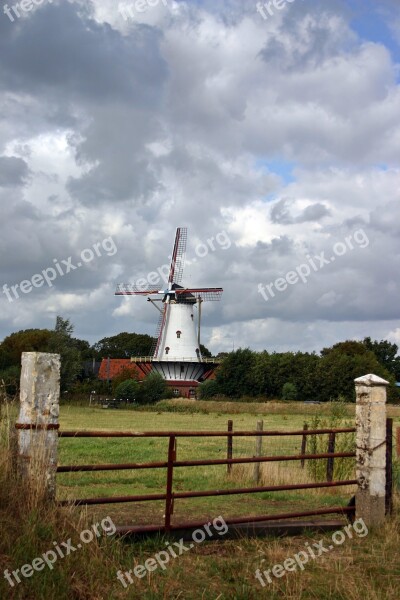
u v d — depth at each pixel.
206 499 11.82
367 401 9.57
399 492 10.79
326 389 68.38
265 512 10.34
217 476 15.16
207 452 21.73
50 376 7.52
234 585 6.82
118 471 16.62
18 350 79.25
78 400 61.72
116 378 69.44
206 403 59.22
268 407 57.19
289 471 14.96
